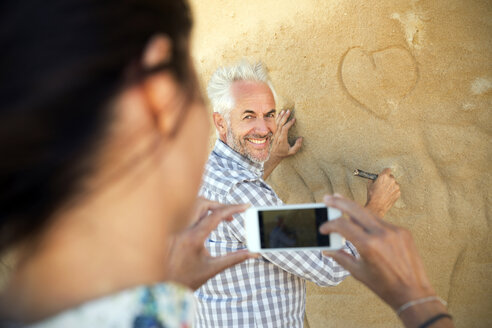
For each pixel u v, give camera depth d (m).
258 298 1.90
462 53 2.01
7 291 0.51
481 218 2.04
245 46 2.52
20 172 0.45
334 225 0.84
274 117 2.17
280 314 1.92
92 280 0.50
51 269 0.49
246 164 2.11
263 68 2.16
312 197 2.42
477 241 2.06
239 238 1.85
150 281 0.52
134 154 0.50
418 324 0.77
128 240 0.51
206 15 2.62
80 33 0.46
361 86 2.22
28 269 0.50
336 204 0.86
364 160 2.25
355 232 0.82
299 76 2.37
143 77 0.50
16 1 0.46
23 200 0.46
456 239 2.10
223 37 2.58
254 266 1.89
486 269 2.07
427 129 2.11
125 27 0.48
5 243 0.47
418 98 2.11
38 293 0.49
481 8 1.96
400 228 0.83
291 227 1.14
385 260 0.80
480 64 1.98
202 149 0.60
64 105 0.45
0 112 0.44
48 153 0.45
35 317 0.49
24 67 0.44
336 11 2.23
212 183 1.92
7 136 0.44
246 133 2.09
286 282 1.94
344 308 2.41
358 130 2.25
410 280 0.79
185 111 0.55
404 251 0.80
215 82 2.18
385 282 0.80
